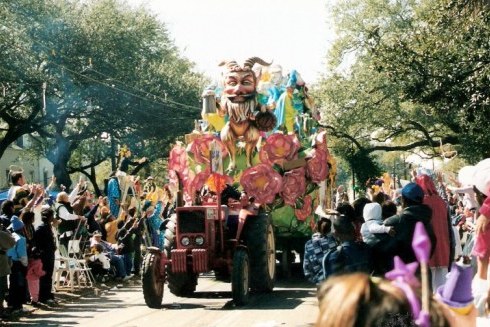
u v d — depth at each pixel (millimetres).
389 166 69312
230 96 16703
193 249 13734
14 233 13227
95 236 18375
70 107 46469
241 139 16812
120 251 19266
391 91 49375
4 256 11961
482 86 24141
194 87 50719
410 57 26328
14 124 46344
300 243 17969
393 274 2133
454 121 43719
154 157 51375
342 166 54094
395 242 8516
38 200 15820
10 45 39469
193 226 13836
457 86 24922
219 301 14641
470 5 23344
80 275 17875
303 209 17281
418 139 53281
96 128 48438
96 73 45625
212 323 11898
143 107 47562
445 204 9750
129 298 15547
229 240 14133
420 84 25844
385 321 2023
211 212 13914
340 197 23688
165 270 14266
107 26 46469
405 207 8695
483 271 6816
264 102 17859
